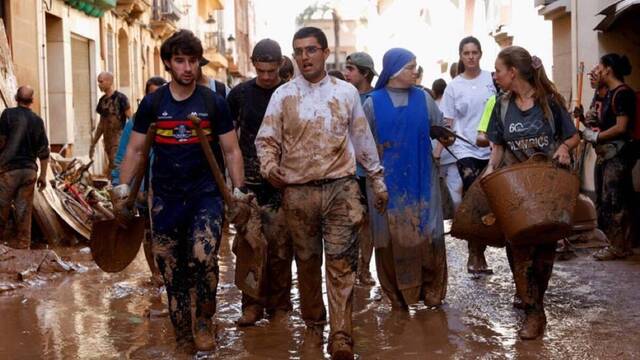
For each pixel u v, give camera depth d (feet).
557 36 55.77
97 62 72.54
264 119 19.36
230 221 19.22
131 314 23.66
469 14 91.81
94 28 71.92
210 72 154.30
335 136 18.90
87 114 71.20
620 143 29.96
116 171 26.13
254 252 20.27
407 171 23.15
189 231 19.16
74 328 22.12
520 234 19.03
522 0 68.33
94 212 40.65
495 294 25.09
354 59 27.99
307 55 18.93
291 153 19.08
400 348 19.53
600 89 30.81
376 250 23.52
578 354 18.56
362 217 18.84
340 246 18.76
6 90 40.78
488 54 81.66
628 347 18.95
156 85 29.27
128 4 80.53
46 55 59.77
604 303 23.36
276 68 22.00
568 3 51.24
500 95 21.52
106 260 20.30
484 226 22.25
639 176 34.83
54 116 62.59
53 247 37.52
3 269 28.96
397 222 23.12
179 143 19.02
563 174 19.12
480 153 27.91
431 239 23.31
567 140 20.42
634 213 32.30
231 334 21.16
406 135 23.20
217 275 19.24
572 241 32.73
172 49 18.80
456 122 28.43
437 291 23.67
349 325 18.54
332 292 18.72
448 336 20.45
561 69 55.11
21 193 34.86
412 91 23.66
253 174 22.00
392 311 23.36
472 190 22.43
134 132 19.34
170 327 22.02
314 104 18.98
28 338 21.13
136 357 19.24
